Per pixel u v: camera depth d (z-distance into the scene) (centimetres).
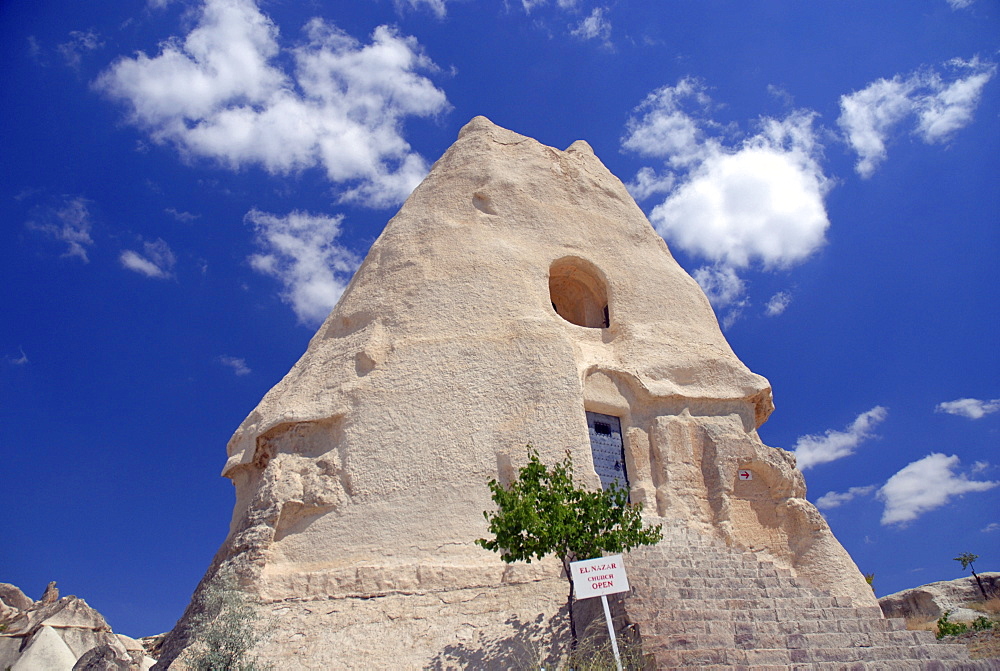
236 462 1631
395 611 1299
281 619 1303
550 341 1608
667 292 1902
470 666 1198
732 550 1400
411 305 1681
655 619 1072
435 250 1773
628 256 1952
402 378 1573
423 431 1505
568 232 1928
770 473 1658
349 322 1723
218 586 1332
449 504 1421
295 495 1473
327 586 1342
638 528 1192
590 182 2092
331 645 1260
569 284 1975
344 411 1552
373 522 1423
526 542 1140
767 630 1097
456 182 1944
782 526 1616
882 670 1044
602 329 1808
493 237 1827
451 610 1290
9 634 1970
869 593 1537
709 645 1035
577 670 1049
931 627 2058
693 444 1667
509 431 1497
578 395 1548
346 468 1488
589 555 1136
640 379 1694
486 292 1692
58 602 2055
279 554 1429
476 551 1366
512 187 1945
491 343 1611
